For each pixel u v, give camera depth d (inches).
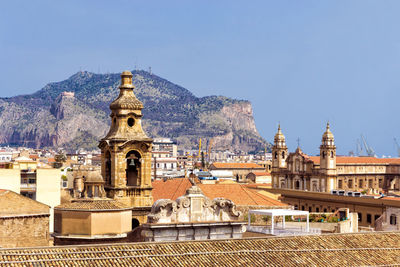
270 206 4931.1
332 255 3171.8
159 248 2888.8
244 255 2989.7
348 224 4699.8
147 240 3257.9
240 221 3427.7
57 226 3634.4
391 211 6082.7
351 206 7258.9
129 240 3604.8
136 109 4207.7
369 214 6958.7
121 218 3597.4
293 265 2997.0
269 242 3154.5
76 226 3533.5
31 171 4997.5
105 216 3548.2
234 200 4990.2
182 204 3326.8
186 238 3309.5
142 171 4173.2
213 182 6732.3
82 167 5836.6
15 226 3833.7
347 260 3154.5
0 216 3772.1
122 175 4121.6
